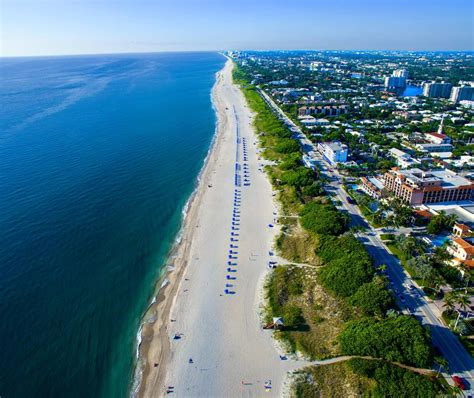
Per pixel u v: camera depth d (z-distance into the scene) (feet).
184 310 318.65
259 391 244.63
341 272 336.90
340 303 315.99
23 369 263.29
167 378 257.34
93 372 264.93
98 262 379.55
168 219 467.93
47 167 611.88
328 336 284.00
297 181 551.18
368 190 537.65
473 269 344.69
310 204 478.18
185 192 543.39
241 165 652.48
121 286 348.79
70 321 306.35
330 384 245.04
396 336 258.16
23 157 652.48
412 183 486.38
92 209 480.23
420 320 297.53
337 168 638.94
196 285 349.41
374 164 647.97
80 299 329.93
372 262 354.13
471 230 417.08
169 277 362.12
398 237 404.36
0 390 247.09
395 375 240.32
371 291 308.60
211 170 628.69
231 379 254.06
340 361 261.03
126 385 255.29
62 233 423.64
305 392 241.55
